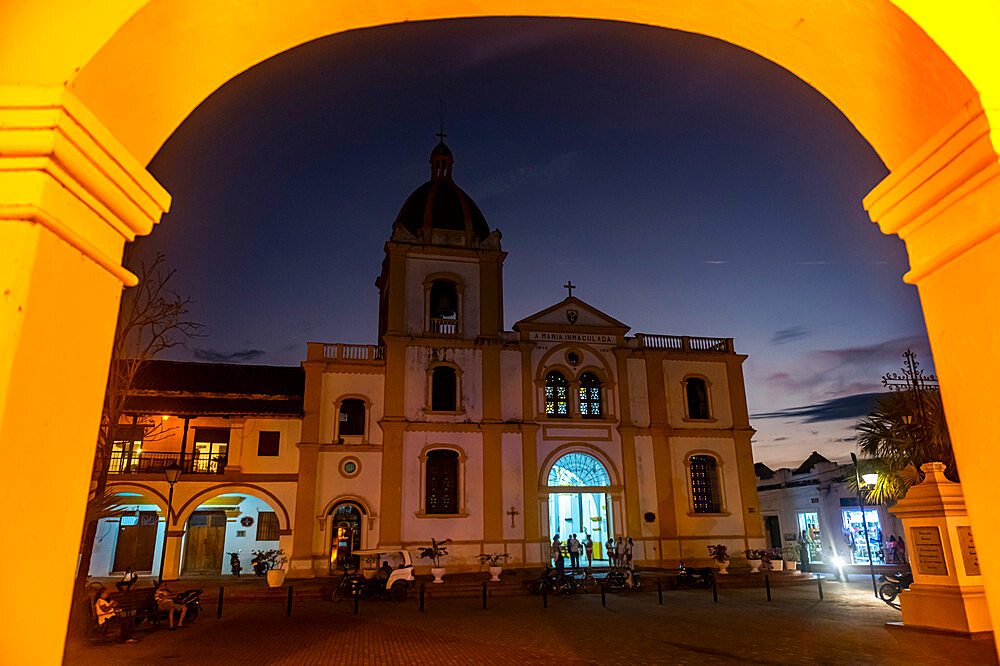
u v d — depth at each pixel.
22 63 2.32
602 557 30.64
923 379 20.03
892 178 2.93
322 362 28.92
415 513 28.00
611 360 31.88
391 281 30.77
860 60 2.91
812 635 13.76
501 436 29.66
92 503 14.16
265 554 29.34
